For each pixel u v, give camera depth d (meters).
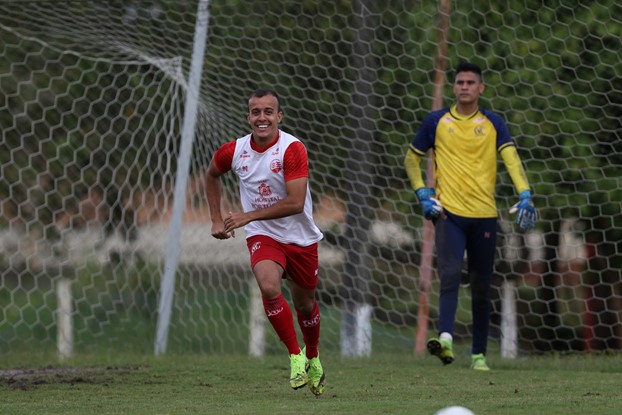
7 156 42.75
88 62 40.72
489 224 25.91
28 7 35.28
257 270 18.47
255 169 19.00
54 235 43.47
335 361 28.91
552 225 35.88
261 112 18.61
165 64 34.94
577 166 33.97
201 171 35.84
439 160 26.17
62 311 38.81
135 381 22.73
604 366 27.05
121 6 36.00
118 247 42.03
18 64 40.94
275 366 26.88
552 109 33.78
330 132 36.38
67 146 41.78
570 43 33.41
